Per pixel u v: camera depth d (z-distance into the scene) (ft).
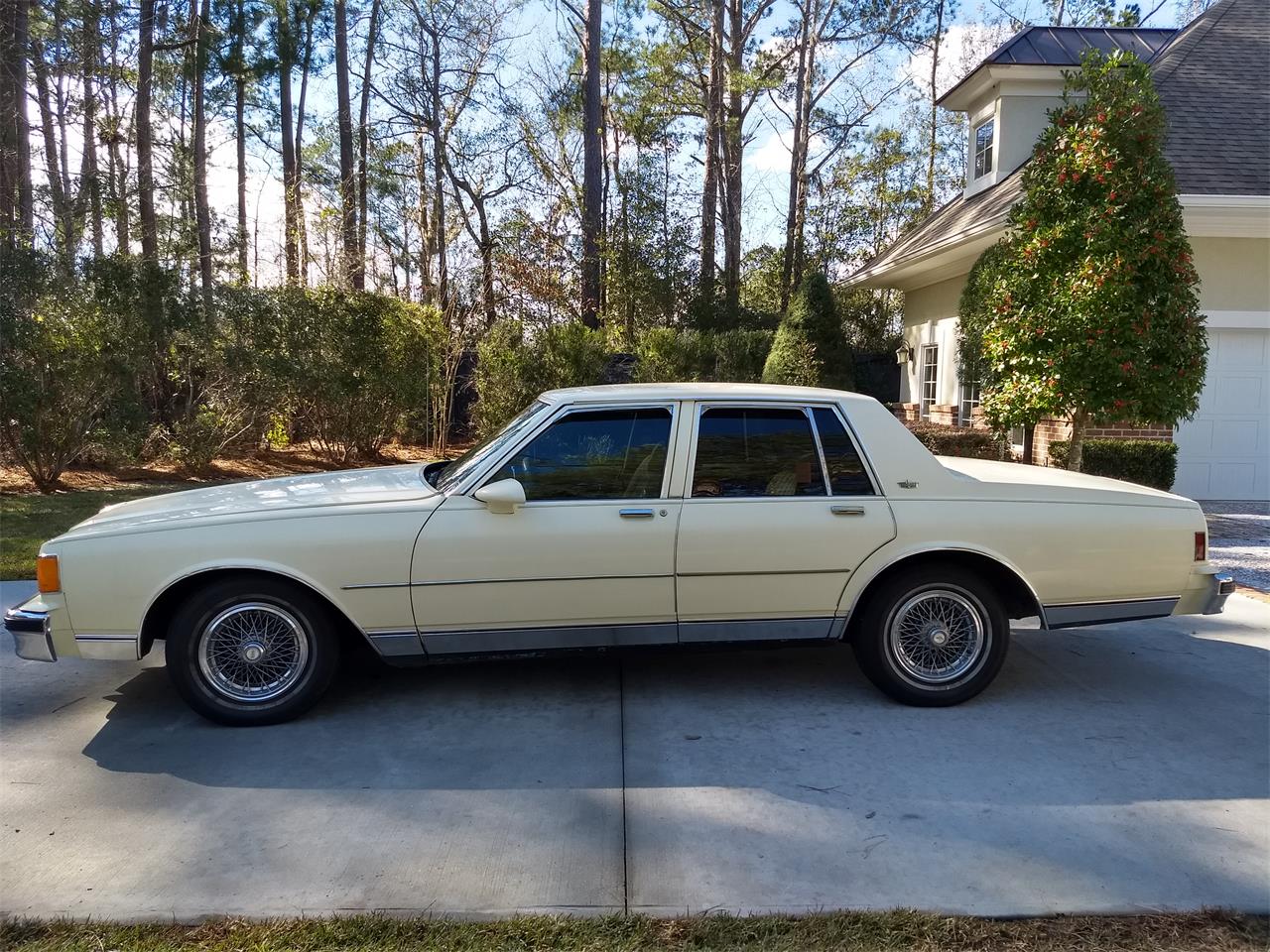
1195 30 45.80
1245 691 15.75
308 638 13.94
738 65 72.13
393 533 13.74
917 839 10.66
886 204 91.66
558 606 14.10
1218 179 35.22
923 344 54.03
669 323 68.08
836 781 12.14
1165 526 14.94
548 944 8.71
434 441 53.11
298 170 80.12
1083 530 14.69
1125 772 12.50
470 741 13.47
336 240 63.46
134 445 38.06
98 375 36.04
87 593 13.37
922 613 14.85
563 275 69.77
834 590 14.47
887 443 14.79
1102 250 26.05
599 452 14.46
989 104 48.88
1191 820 11.16
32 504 33.24
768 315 69.31
